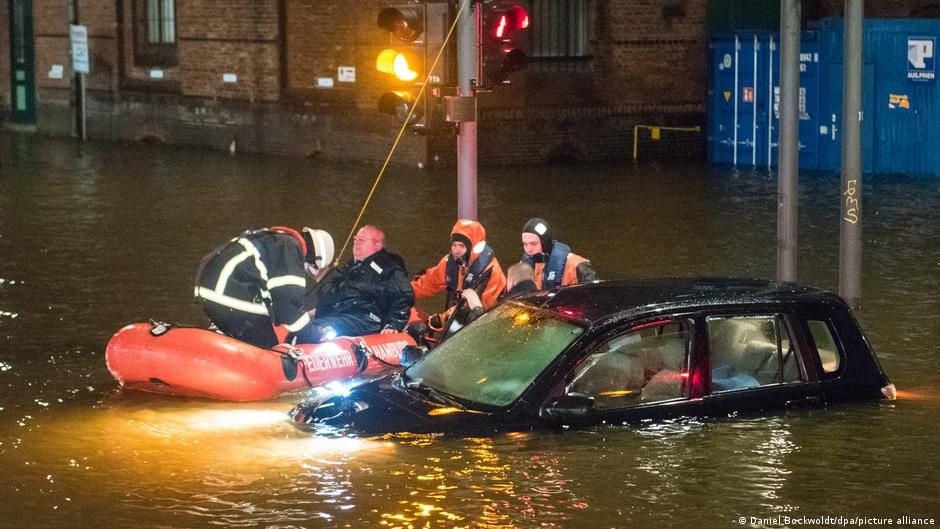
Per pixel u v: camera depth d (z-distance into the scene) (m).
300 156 37.97
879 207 25.94
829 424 10.09
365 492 8.86
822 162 33.91
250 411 11.44
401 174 32.81
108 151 40.16
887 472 9.23
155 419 11.17
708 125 36.81
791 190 15.49
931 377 12.61
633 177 32.25
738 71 35.78
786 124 15.41
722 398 10.07
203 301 12.27
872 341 14.32
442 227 23.55
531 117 35.56
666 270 19.06
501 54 15.25
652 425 9.83
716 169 34.28
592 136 36.53
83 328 15.45
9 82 48.59
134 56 43.75
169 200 27.81
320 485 9.02
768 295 10.45
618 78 36.72
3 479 9.46
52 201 27.61
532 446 9.48
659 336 10.05
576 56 36.22
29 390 12.38
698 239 21.94
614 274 18.81
